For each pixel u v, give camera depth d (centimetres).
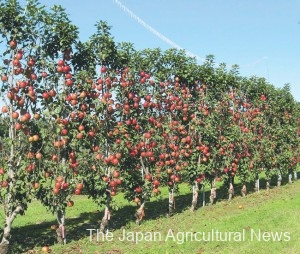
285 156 3169
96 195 1622
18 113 1353
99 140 1612
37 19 1388
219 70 2466
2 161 1359
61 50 1465
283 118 3322
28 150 1394
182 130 2094
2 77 1330
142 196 1798
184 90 2130
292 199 2180
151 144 1912
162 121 2033
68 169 1460
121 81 1762
